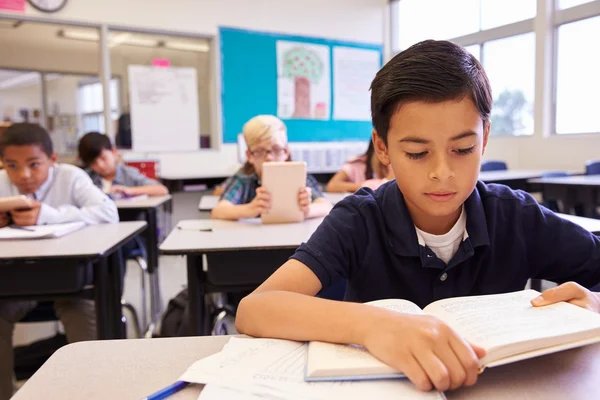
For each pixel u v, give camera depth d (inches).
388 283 31.1
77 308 61.2
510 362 19.0
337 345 21.2
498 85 196.4
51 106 183.3
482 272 31.0
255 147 72.7
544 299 23.2
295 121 205.0
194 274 53.9
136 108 177.6
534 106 183.3
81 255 49.2
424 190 24.8
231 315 60.3
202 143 189.9
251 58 194.5
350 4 215.0
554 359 20.5
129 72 175.8
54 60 175.3
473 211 29.9
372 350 19.7
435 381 17.3
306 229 60.5
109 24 169.5
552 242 31.9
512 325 20.5
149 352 23.1
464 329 20.6
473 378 17.8
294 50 203.0
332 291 44.5
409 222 30.0
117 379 20.3
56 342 70.5
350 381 18.5
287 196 65.2
